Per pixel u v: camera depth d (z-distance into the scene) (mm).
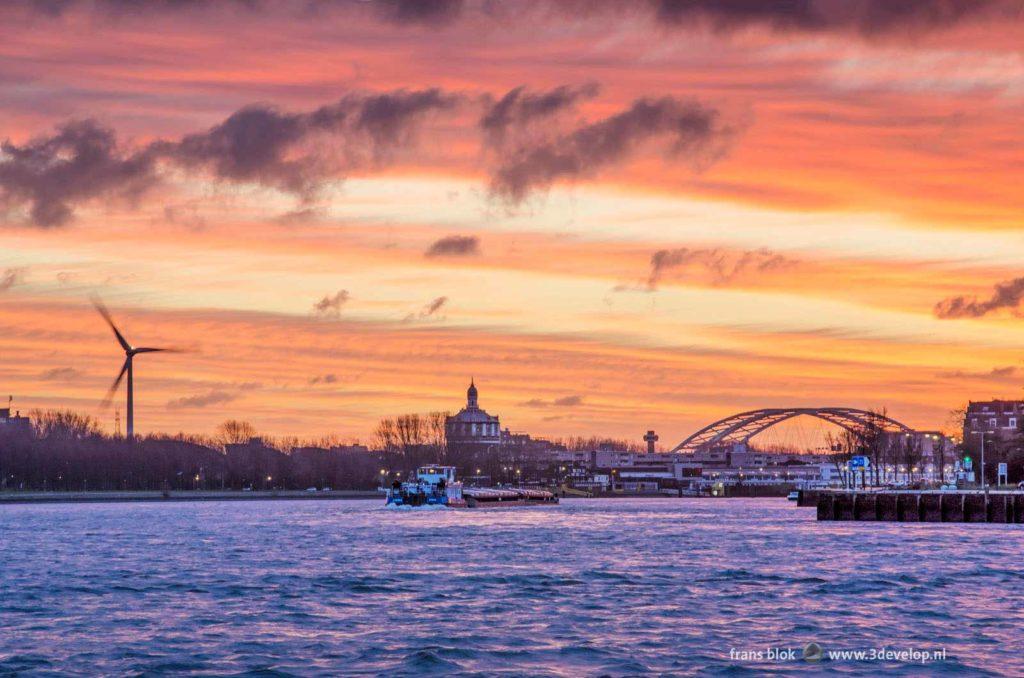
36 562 146500
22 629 94125
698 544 169125
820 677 76688
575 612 100500
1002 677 76750
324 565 140625
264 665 80812
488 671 78812
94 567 139625
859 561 138500
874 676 76875
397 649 85500
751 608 102000
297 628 93688
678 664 80438
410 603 106312
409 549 164375
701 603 105062
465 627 93500
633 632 91062
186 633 91938
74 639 89875
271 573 131250
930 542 163125
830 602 105062
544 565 138750
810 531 193875
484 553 156875
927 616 97375
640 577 124625
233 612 101688
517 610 101812
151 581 124062
